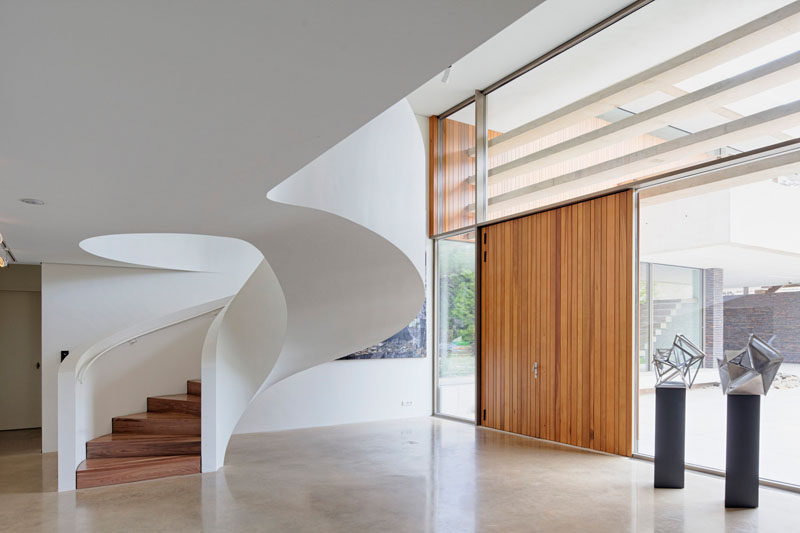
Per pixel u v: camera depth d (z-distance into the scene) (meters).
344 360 9.52
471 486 5.77
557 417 7.88
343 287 6.23
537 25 7.33
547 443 7.83
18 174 3.68
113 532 4.54
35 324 9.83
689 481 5.99
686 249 6.58
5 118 2.75
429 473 6.27
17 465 6.92
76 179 3.79
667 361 5.77
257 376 7.04
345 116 2.76
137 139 3.05
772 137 5.80
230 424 6.80
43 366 7.94
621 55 7.21
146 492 5.61
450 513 4.95
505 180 8.91
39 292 9.87
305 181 4.40
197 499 5.37
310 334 6.73
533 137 8.44
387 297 6.57
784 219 5.72
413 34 2.02
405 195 5.66
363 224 4.93
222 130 2.93
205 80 2.37
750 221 6.02
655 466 5.74
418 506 5.14
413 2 1.82
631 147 7.11
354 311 6.65
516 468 6.48
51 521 4.82
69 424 5.82
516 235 8.66
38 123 2.82
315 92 2.49
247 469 6.47
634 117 7.07
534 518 4.82
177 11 1.85
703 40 6.40
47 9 1.83
